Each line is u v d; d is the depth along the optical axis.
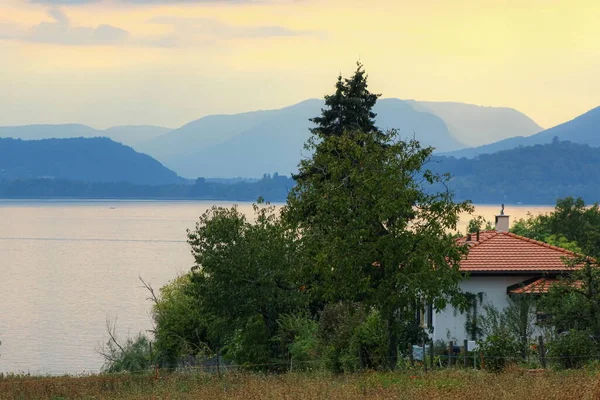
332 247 42.66
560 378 34.78
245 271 53.72
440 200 43.59
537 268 57.81
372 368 43.41
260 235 54.53
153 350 62.69
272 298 53.50
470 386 31.91
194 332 62.53
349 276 42.56
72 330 109.50
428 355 48.41
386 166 43.50
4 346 96.62
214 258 53.59
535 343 50.31
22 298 147.62
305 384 35.00
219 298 53.84
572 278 45.25
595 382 29.78
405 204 42.31
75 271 197.25
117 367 60.81
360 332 44.00
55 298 147.38
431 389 31.94
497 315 55.03
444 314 57.62
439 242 42.44
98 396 38.31
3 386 41.72
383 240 42.16
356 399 30.84
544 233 99.81
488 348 44.78
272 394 32.31
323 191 46.44
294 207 49.06
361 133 46.25
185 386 39.12
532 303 54.72
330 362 45.16
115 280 177.25
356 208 43.56
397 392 32.06
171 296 65.81
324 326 49.19
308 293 52.50
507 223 67.81
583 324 44.69
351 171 44.66
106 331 107.94
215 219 55.03
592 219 100.38
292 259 53.41
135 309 131.62
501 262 58.69
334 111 78.06
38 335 105.25
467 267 57.94
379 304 42.88
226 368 49.56
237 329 55.62
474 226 97.56
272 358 52.72
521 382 32.66
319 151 47.44
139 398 36.28
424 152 44.00
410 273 41.84
